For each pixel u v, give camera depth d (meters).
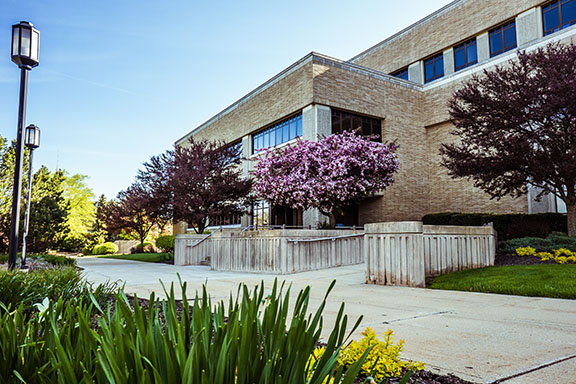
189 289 7.59
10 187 17.75
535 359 3.10
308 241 11.02
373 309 5.39
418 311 5.23
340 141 15.50
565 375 2.73
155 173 17.61
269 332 1.37
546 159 11.27
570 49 11.74
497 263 9.97
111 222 24.59
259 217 23.30
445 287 7.47
